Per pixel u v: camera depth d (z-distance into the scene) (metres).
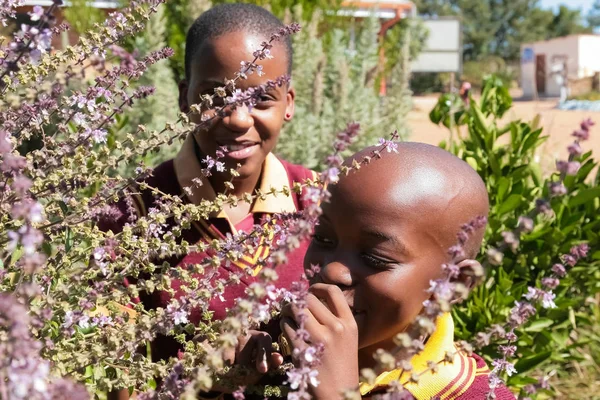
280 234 1.36
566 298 3.41
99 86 1.42
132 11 1.47
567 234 3.41
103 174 1.38
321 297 1.19
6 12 1.32
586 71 30.22
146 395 1.04
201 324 1.24
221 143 1.98
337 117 4.54
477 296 3.20
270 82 1.44
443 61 12.21
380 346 1.39
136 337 1.15
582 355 3.90
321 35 6.59
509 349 1.19
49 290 1.23
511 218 3.35
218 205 1.38
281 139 4.10
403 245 1.28
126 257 1.29
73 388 0.86
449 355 1.03
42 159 1.34
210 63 1.96
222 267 1.82
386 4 12.81
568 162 0.92
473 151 3.60
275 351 1.27
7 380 0.84
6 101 1.22
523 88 32.12
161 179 2.10
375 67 5.43
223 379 1.19
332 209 1.32
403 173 1.31
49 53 1.35
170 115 4.08
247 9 2.05
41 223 1.27
